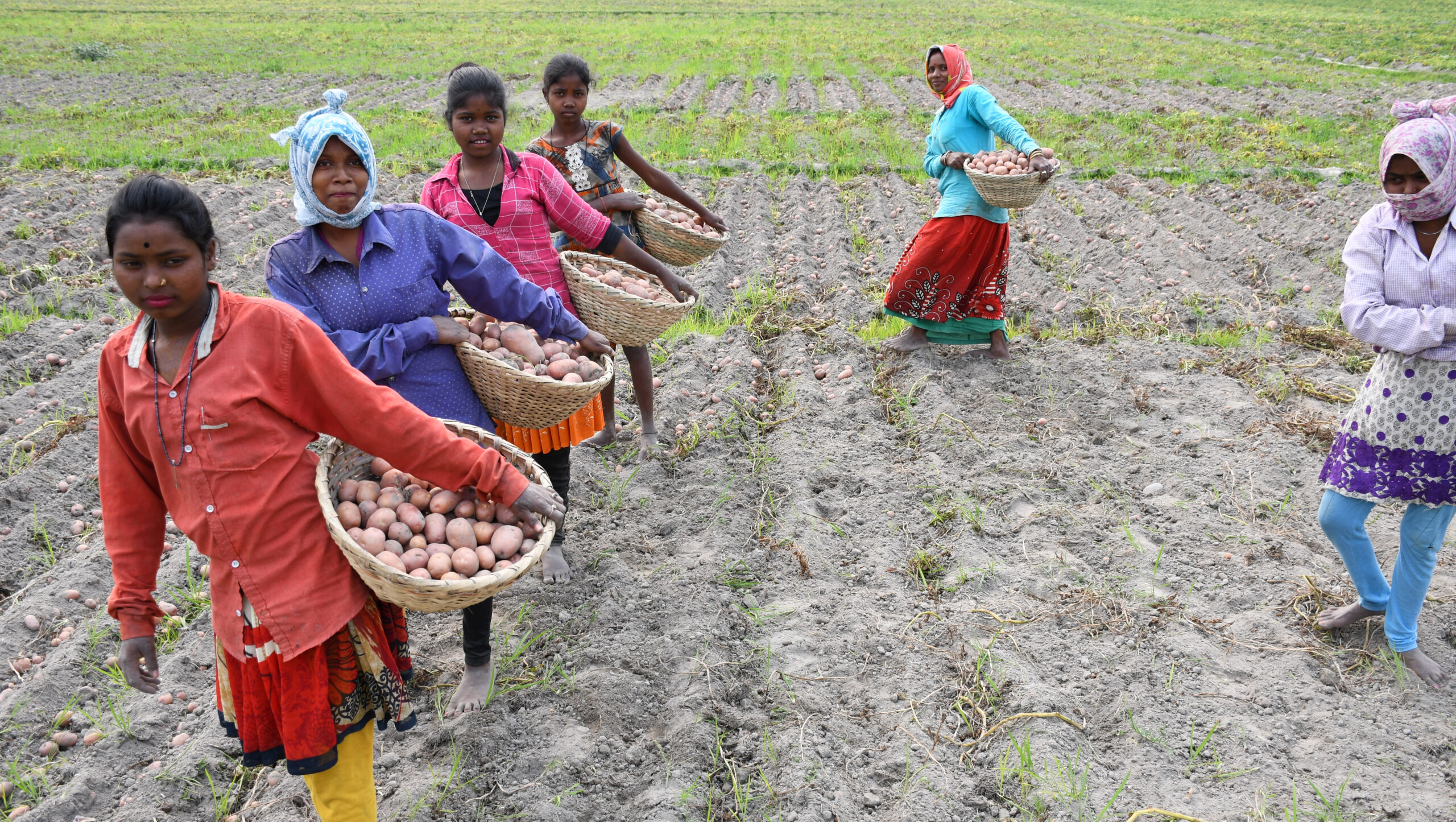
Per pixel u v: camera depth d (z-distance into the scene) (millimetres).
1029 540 4801
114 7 39719
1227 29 32125
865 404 6160
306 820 3355
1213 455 5516
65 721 3836
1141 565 4586
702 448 5750
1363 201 10047
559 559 4531
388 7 42094
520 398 3547
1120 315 7590
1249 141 13625
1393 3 41125
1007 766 3477
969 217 6277
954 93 6238
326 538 2725
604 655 4047
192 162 12594
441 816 3350
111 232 2361
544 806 3371
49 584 4645
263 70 23016
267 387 2590
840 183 11789
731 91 20297
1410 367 3449
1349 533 3797
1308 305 7789
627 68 23609
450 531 2850
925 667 3984
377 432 2727
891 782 3477
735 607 4363
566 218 4246
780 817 3289
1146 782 3412
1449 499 3523
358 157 3053
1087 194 11180
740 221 10422
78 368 6727
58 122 16219
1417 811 3244
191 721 3854
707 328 7605
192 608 4508
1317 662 3965
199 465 2529
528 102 18656
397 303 3285
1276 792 3342
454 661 4090
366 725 2852
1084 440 5766
